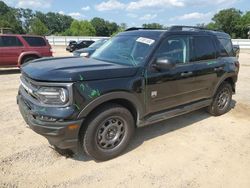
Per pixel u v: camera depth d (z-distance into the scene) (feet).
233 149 14.82
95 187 11.35
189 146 15.03
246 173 12.55
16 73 40.81
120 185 11.48
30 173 12.16
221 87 19.36
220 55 18.93
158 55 14.38
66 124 11.39
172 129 17.29
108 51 15.93
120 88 12.56
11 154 13.65
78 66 12.70
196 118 19.36
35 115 11.75
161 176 12.16
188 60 16.25
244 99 25.02
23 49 40.16
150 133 16.58
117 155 13.64
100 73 12.13
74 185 11.45
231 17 278.67
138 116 13.89
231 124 18.43
